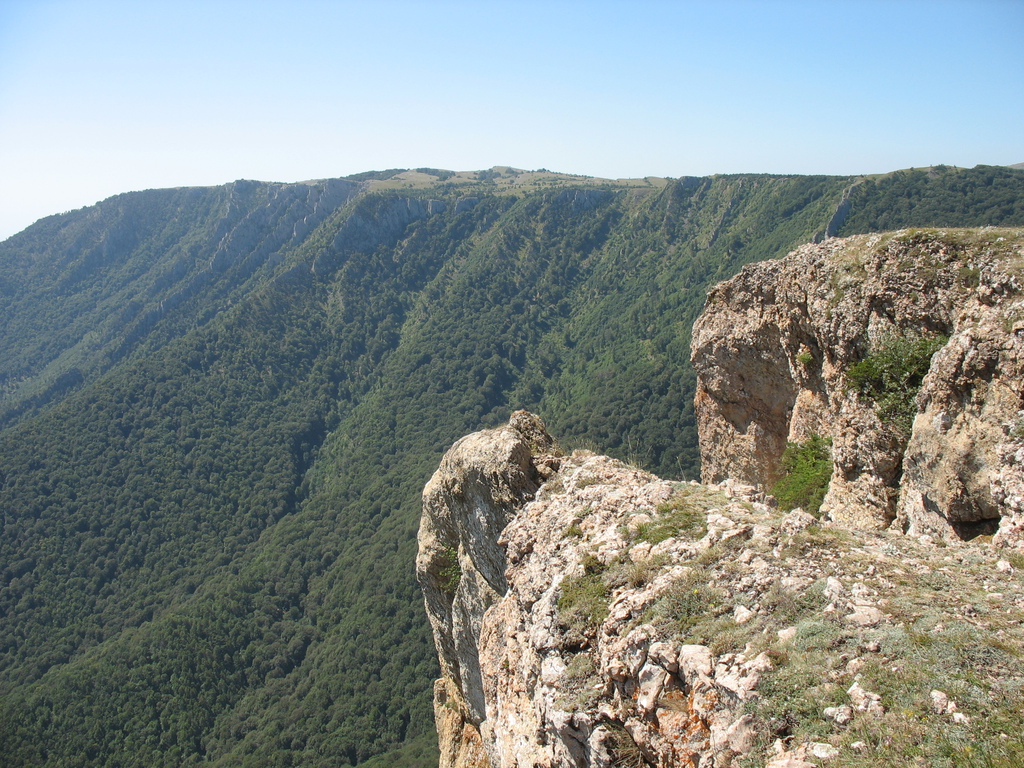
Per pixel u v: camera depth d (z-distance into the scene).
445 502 15.79
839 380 15.88
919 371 13.21
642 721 6.62
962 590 6.56
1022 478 8.91
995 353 10.05
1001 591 6.47
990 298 11.78
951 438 10.55
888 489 13.57
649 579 8.22
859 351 15.20
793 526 8.23
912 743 4.73
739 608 7.02
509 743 9.39
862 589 6.69
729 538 8.34
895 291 14.24
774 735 5.38
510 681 9.99
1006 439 9.51
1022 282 11.12
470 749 16.81
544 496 12.26
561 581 9.27
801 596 6.80
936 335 13.38
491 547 14.09
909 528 11.79
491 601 14.55
